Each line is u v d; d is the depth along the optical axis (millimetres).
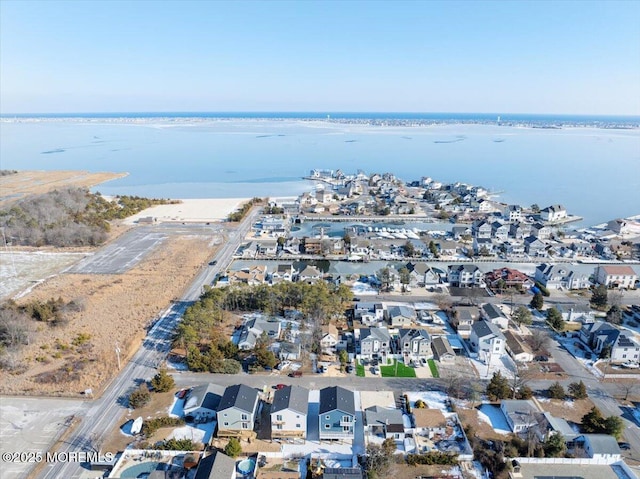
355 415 47125
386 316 69688
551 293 80500
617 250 100312
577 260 97750
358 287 82688
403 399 50531
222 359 56250
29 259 97812
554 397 50656
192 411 47156
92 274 89000
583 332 63812
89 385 52938
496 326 62844
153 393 51469
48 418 47250
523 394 50500
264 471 40375
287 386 49250
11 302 70875
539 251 100250
